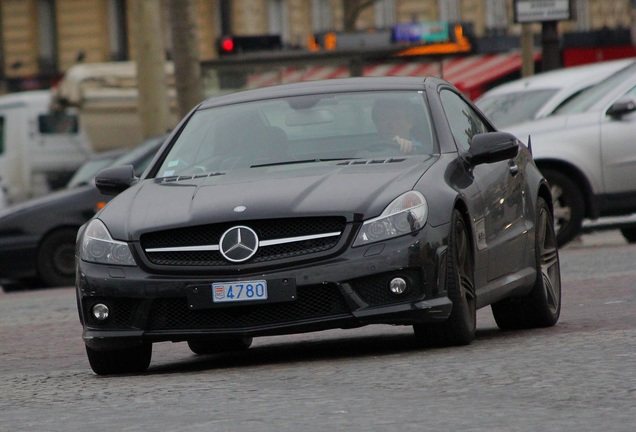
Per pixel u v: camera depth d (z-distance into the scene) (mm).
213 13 133375
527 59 83875
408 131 22188
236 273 19438
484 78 83312
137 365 20969
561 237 42469
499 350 19641
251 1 134125
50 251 47438
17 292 46656
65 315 34094
